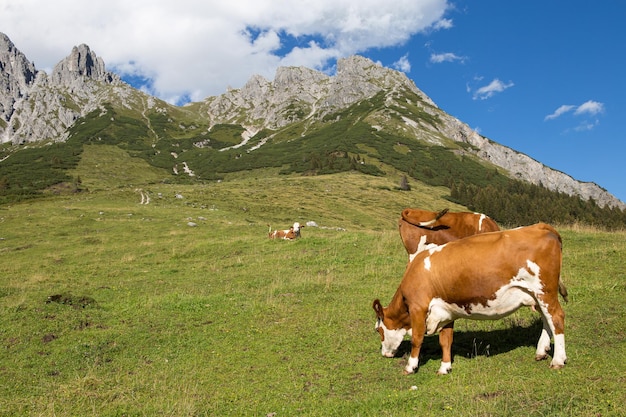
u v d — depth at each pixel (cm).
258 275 1803
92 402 779
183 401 755
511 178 14500
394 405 657
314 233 2995
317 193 7738
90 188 9519
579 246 1772
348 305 1237
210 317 1222
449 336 780
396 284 1427
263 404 736
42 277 1991
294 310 1230
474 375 730
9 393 845
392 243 2050
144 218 4203
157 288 1738
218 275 1900
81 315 1272
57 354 1020
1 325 1179
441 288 758
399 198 8419
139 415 724
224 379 853
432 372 786
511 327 945
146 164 13675
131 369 939
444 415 592
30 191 7675
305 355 930
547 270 691
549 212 8862
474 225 1050
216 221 4141
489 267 716
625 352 735
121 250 2823
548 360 742
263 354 955
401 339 858
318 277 1588
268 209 5834
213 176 12306
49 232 3616
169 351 1016
